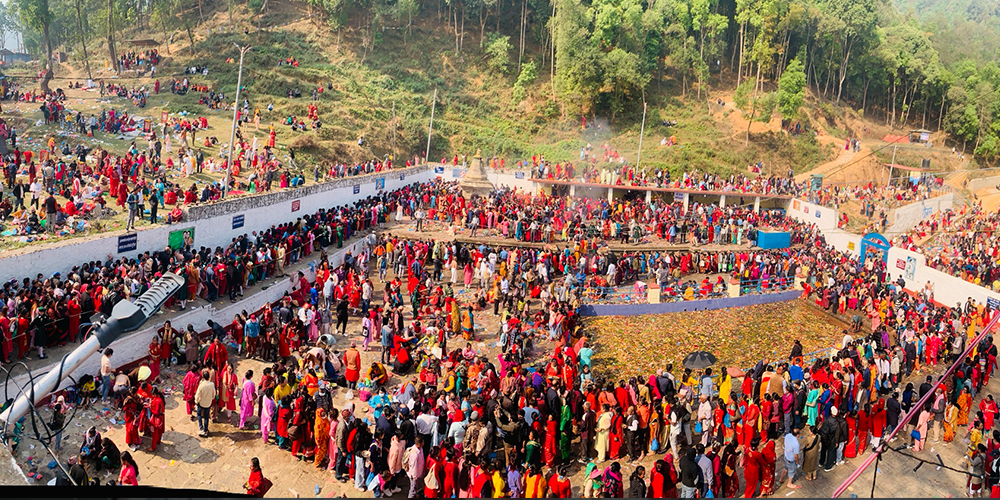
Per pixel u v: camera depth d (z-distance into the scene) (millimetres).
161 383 20562
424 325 27328
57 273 21844
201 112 55531
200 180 36031
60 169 31234
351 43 81375
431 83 78875
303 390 17906
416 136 67875
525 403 17969
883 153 77500
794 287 37844
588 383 19984
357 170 46812
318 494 16109
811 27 89875
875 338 27062
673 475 15836
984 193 67438
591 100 77312
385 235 38688
